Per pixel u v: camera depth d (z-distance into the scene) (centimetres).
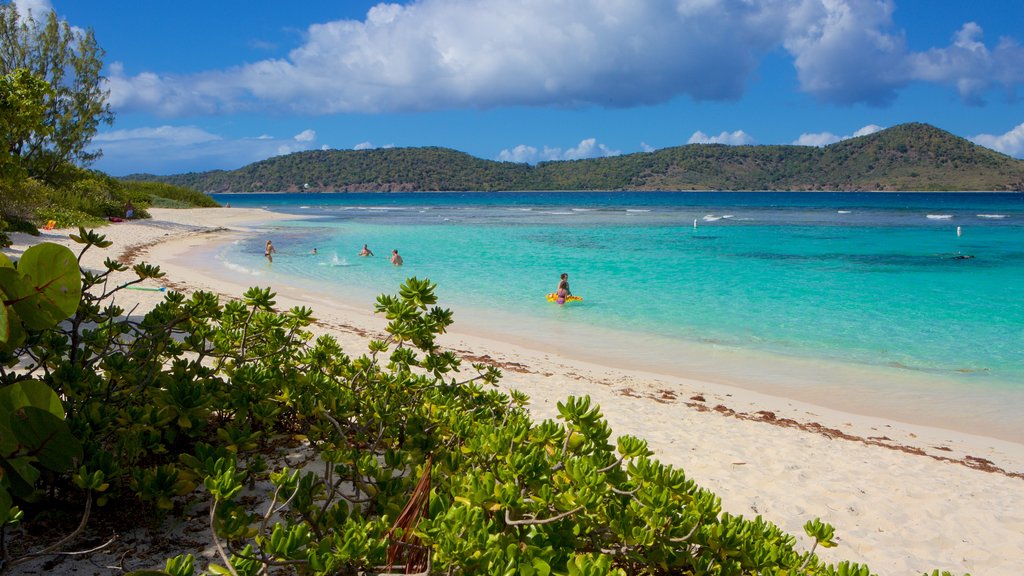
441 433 417
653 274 2578
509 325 1650
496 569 219
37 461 246
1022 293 2186
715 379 1230
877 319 1778
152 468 400
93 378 393
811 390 1175
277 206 10788
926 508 664
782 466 753
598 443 328
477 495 252
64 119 3794
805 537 573
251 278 2212
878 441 909
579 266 2788
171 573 221
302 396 452
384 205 11406
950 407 1097
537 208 9775
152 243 3086
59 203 3675
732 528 287
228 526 265
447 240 3944
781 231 5009
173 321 477
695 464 737
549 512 269
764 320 1752
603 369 1254
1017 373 1287
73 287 268
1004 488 743
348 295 1988
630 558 280
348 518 279
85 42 3897
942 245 3875
